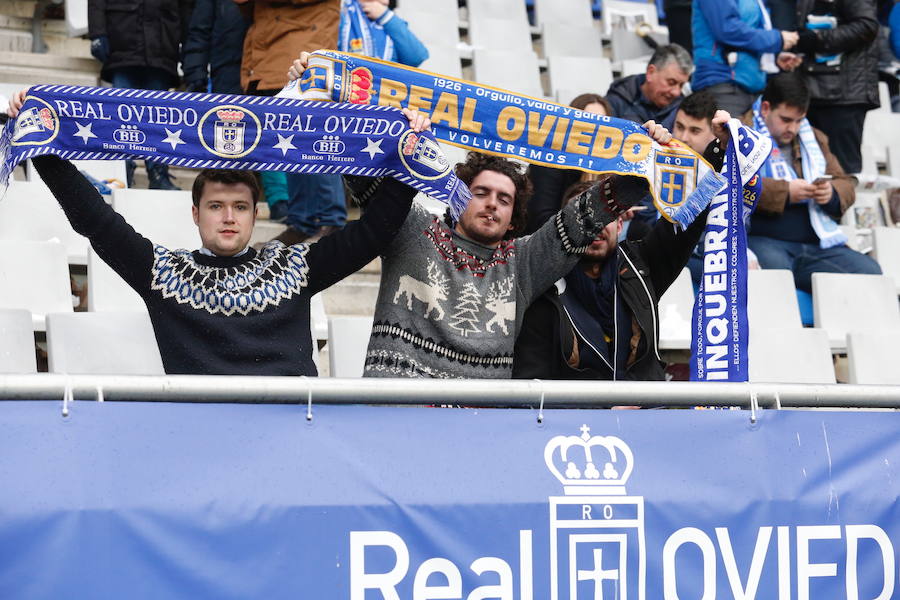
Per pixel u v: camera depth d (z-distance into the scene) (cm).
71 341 1368
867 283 1825
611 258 1159
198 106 973
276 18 1670
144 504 798
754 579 913
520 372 1101
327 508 834
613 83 1978
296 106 984
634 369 1140
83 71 2222
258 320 959
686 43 2388
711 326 1066
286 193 1903
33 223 1627
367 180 1028
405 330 1020
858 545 944
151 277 960
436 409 875
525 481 876
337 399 849
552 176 1530
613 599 880
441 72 2539
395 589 839
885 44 2703
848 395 958
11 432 786
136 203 1600
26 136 941
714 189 1073
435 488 858
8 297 1490
